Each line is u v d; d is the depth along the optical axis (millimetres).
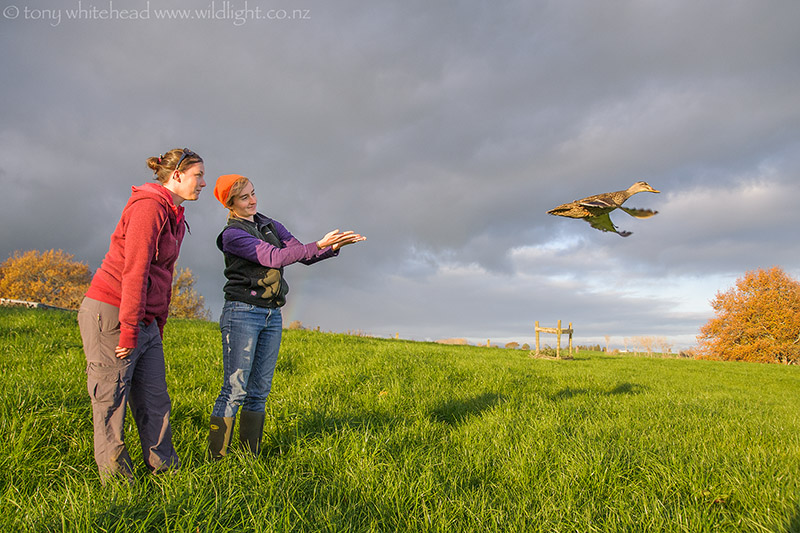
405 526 2549
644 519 2676
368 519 2557
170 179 2936
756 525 2584
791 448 4238
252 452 3412
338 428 4098
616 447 3855
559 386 8133
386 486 2922
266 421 4207
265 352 3441
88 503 2254
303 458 3371
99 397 2609
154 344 2912
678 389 10367
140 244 2594
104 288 2641
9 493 2521
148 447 2848
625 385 9383
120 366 2633
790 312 38875
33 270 45969
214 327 12617
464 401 5895
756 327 40469
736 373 18156
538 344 20766
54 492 2613
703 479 3234
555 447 3863
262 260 3209
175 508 2283
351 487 2885
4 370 5375
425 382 6602
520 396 6559
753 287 41656
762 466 3576
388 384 6223
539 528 2553
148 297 2793
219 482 2695
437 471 3256
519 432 4414
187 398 4711
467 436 4312
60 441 3381
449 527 2518
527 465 3488
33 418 3453
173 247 2904
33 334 7898
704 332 43594
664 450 3881
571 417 5211
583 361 19328
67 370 5508
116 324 2629
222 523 2229
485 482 3271
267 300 3309
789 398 11320
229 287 3299
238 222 3367
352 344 11000
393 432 4066
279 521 2234
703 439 4504
